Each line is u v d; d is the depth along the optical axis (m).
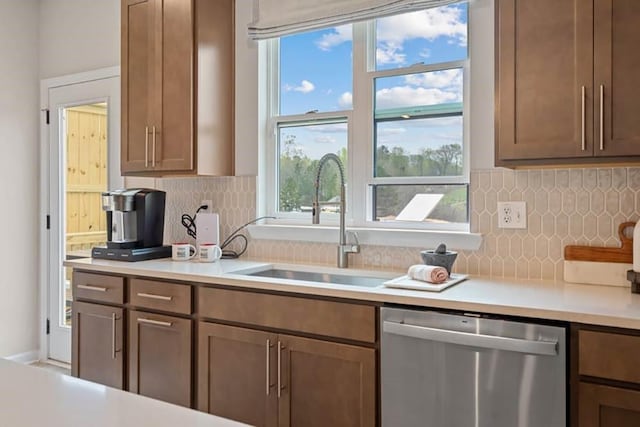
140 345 2.57
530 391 1.63
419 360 1.81
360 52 2.71
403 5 2.45
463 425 1.74
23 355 3.85
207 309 2.34
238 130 3.01
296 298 2.09
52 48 3.86
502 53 1.97
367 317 1.93
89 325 2.77
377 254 2.59
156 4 2.92
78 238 3.73
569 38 1.85
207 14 2.86
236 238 3.03
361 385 1.94
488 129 2.30
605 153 1.79
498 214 2.29
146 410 0.86
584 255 2.09
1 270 3.73
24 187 3.86
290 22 2.79
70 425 0.79
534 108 1.91
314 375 2.05
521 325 1.65
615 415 1.53
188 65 2.81
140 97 2.99
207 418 0.83
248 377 2.22
